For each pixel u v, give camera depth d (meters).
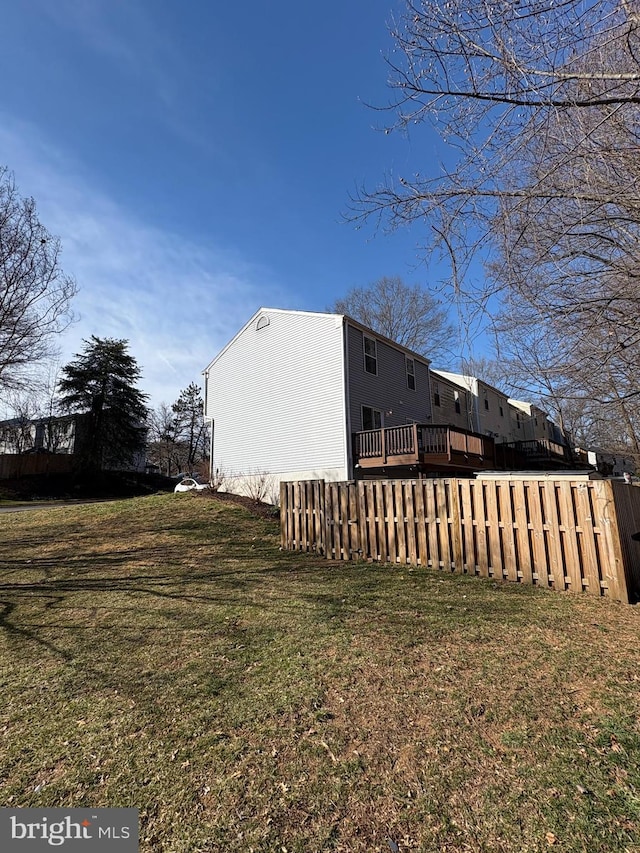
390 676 3.15
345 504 7.22
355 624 4.20
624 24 2.42
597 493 5.06
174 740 2.51
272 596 5.25
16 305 10.30
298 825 1.84
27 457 28.78
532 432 32.91
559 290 3.61
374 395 16.28
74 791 2.12
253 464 16.88
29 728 2.72
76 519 13.14
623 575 4.80
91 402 30.61
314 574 6.19
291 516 8.12
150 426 45.00
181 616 4.75
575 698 2.75
